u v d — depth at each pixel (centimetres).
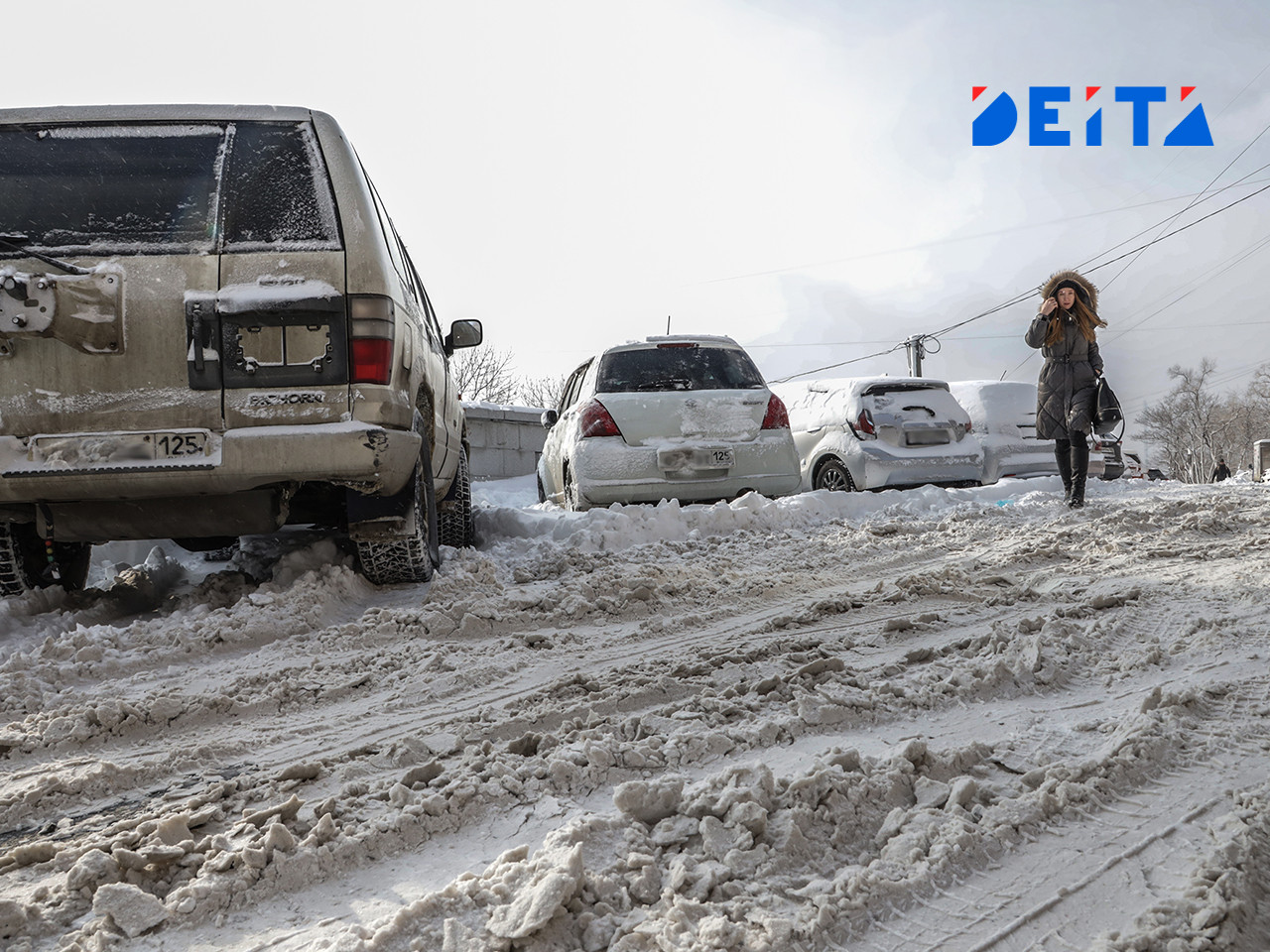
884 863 162
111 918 153
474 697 288
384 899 161
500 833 185
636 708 267
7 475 368
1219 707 237
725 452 715
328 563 476
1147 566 453
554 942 139
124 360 377
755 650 321
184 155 405
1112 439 1383
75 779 222
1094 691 262
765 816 169
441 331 773
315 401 384
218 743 250
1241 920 140
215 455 375
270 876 166
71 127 404
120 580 487
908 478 912
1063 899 153
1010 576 446
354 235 397
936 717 246
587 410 715
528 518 714
